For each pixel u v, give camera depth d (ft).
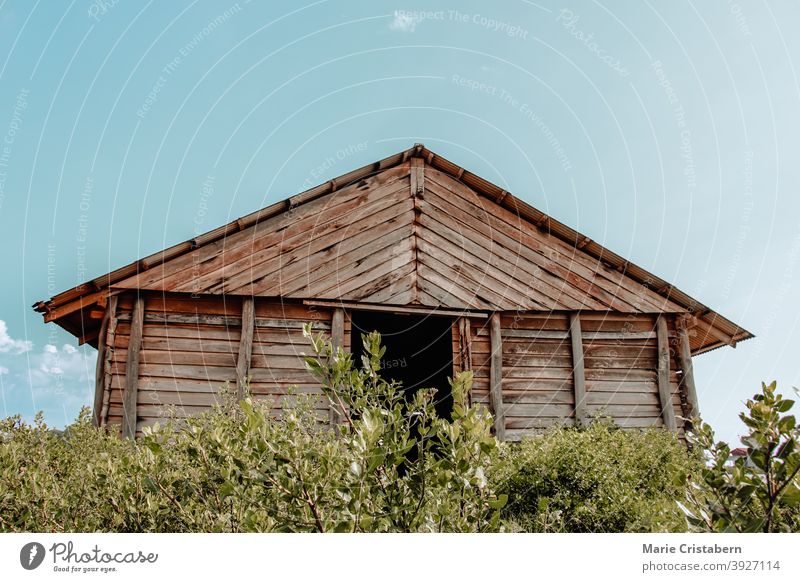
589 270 36.06
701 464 8.35
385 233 34.45
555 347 34.91
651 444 22.70
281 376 31.04
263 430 7.61
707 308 35.53
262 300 32.01
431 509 8.65
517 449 21.63
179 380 30.12
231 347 31.14
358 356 43.42
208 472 9.25
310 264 32.81
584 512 14.69
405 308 33.47
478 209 35.99
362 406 8.70
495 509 8.71
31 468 11.57
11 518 9.88
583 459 16.10
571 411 34.01
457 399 8.50
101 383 29.12
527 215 36.14
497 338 34.14
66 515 10.11
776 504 7.88
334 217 33.94
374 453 7.73
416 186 35.68
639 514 14.49
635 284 36.22
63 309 29.68
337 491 7.64
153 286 30.42
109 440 18.04
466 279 34.60
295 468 7.47
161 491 9.39
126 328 30.27
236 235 32.19
